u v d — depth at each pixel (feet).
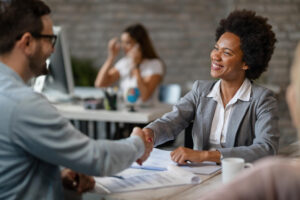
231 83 5.45
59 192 3.73
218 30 5.55
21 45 3.55
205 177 4.43
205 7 17.74
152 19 18.11
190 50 18.04
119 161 3.74
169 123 5.62
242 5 16.19
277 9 15.76
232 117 5.38
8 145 3.39
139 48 10.61
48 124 3.37
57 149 3.41
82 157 3.50
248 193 2.10
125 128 10.09
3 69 3.53
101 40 18.51
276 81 15.92
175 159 4.85
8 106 3.35
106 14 18.35
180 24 17.99
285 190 2.05
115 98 9.20
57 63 8.89
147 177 4.38
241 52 5.27
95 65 18.58
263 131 5.17
